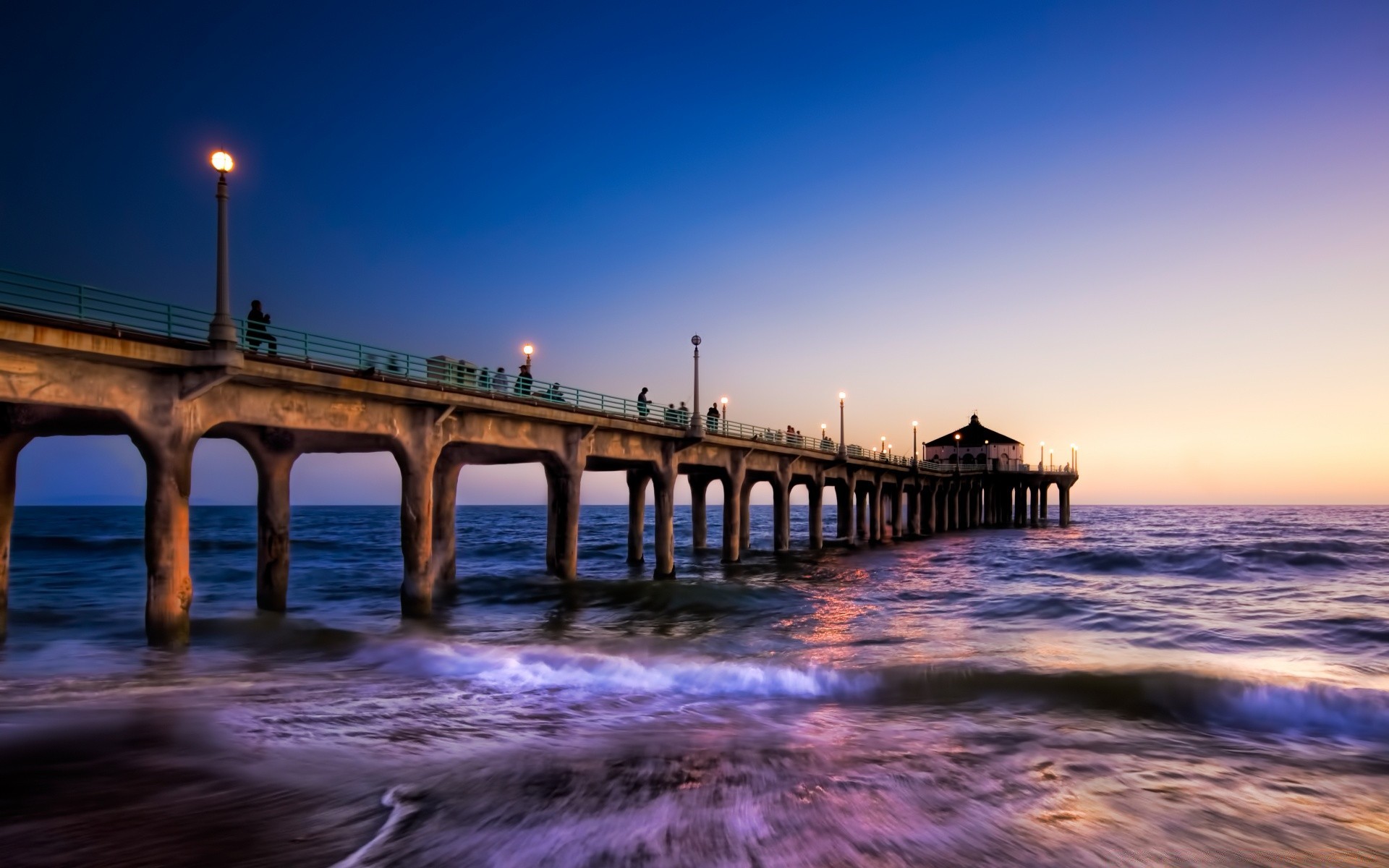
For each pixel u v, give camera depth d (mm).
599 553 62656
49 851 7746
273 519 24547
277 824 8531
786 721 13781
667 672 17109
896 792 9961
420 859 7688
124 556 57938
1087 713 14609
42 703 13617
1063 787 10367
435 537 31828
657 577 37125
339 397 21578
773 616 28531
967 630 25312
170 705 13633
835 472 62250
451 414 25406
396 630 23250
